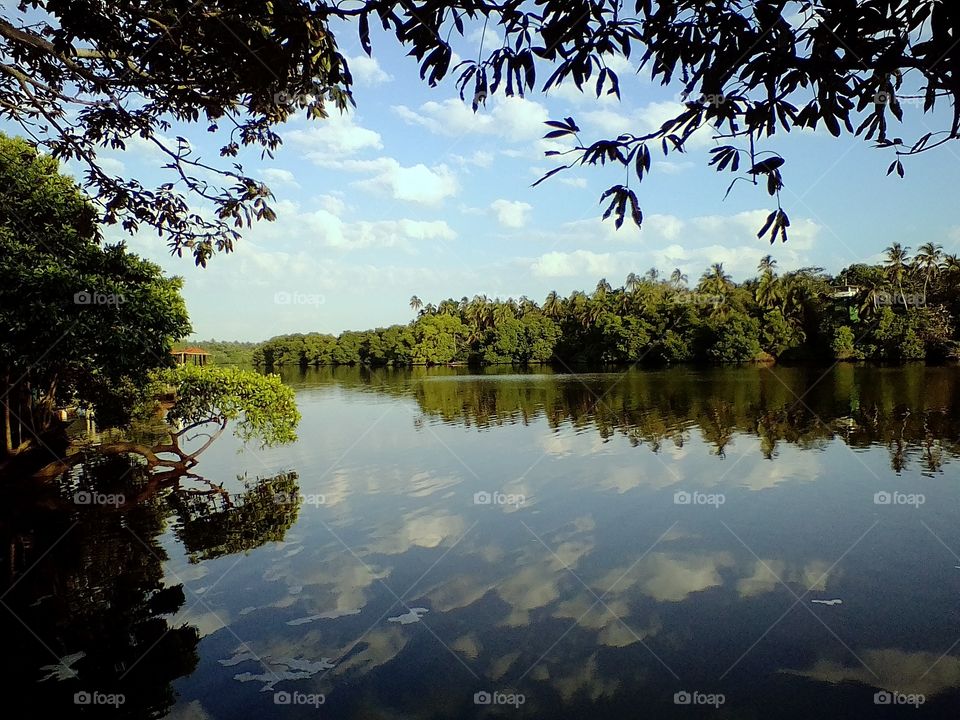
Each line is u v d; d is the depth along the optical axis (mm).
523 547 10273
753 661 6438
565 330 82000
